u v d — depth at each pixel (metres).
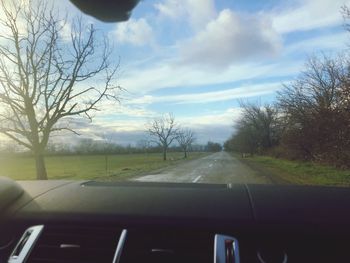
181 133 86.19
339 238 1.64
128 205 1.94
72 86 20.83
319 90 32.06
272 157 62.00
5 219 1.96
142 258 1.72
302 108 34.19
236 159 65.62
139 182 2.46
